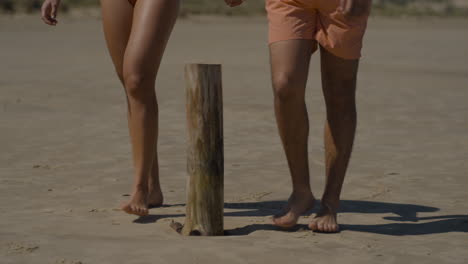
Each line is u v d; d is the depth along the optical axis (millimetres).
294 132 4527
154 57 4672
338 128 4605
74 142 8070
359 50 4484
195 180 4531
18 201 5453
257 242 4391
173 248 4230
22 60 18828
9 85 13391
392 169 6859
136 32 4664
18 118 9750
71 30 34344
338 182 4672
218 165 4531
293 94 4391
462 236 4629
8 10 43906
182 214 5125
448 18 95812
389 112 10703
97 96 12156
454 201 5633
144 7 4676
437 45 30625
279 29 4371
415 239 4535
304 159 4633
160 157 7344
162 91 13016
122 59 4980
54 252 4133
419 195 5832
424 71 17781
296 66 4355
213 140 4500
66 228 4684
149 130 4742
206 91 4438
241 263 3973
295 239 4477
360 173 6660
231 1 4934
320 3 4316
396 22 69688
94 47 24109
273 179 6371
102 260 3996
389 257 4141
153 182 5336
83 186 6012
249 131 8938
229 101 11695
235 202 5555
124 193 5773
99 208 5262
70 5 50219
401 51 26094
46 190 5844
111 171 6621
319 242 4414
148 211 4949
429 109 11062
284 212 4648
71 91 12734
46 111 10422
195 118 4473
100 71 16250
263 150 7723
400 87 14094
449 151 7797
